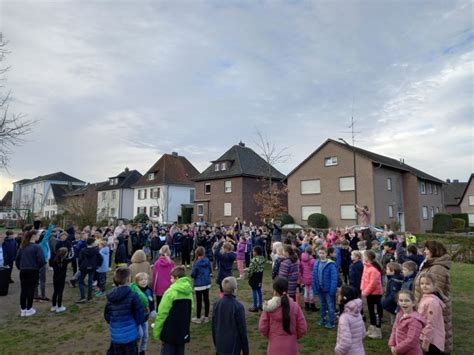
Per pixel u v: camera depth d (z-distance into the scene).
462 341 6.44
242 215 39.19
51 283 12.16
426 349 3.85
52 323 7.55
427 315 3.94
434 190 41.47
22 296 8.02
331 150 34.47
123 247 11.70
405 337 3.97
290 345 4.17
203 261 7.86
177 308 4.99
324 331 6.94
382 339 6.49
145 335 5.78
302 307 8.95
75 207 35.59
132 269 6.91
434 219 35.31
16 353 5.95
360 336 4.39
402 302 4.06
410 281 5.66
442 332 3.89
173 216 49.00
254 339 6.54
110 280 12.54
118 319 4.63
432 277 4.18
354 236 13.80
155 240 15.76
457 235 18.64
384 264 8.23
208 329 7.19
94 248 9.55
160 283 7.34
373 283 6.59
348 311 4.41
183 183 50.66
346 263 10.55
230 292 4.72
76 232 14.45
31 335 6.81
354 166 30.89
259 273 8.39
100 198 59.12
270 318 4.30
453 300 9.58
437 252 4.95
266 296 10.09
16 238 13.38
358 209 17.42
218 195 42.09
